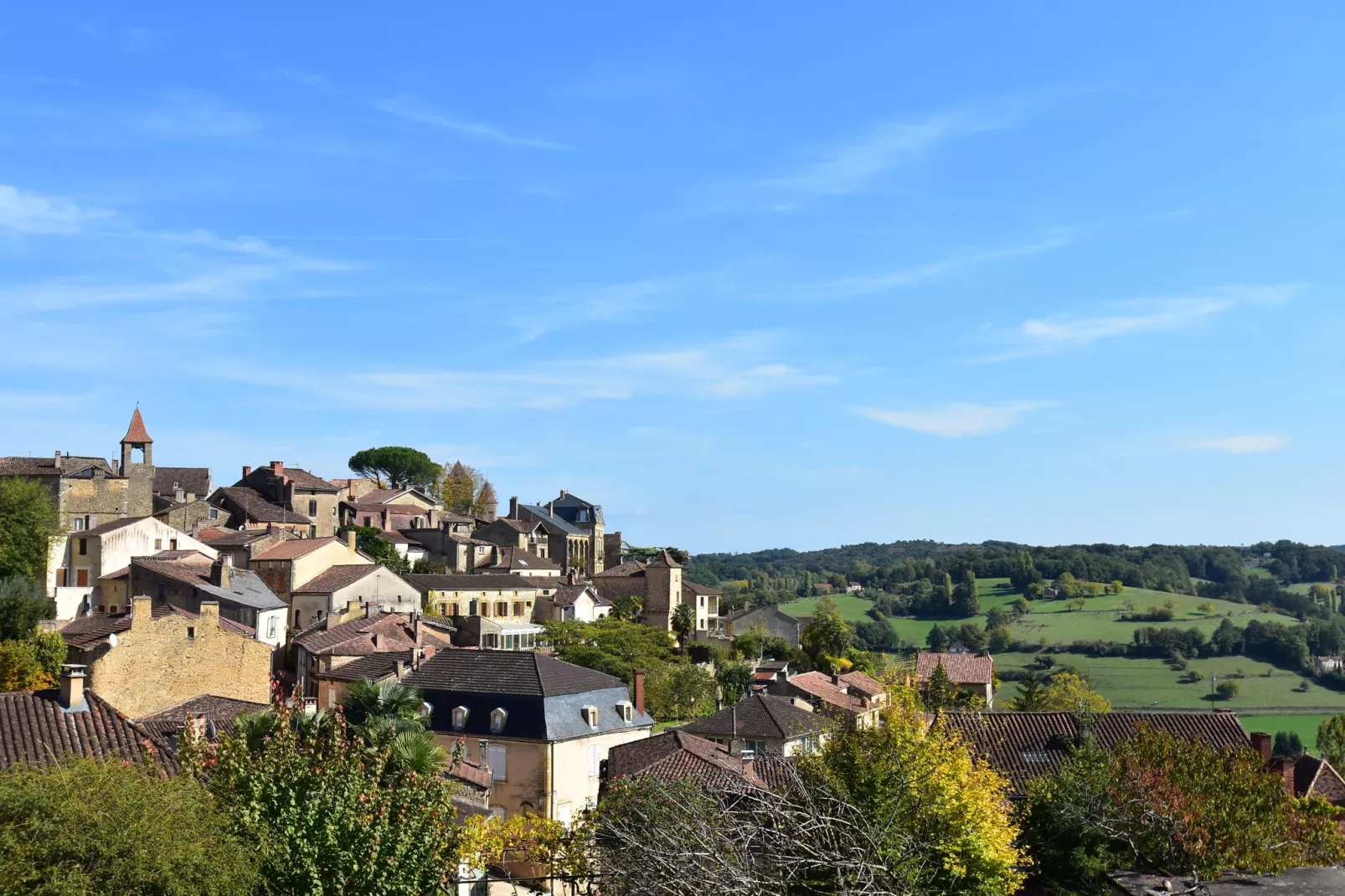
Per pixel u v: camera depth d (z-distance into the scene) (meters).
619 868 19.83
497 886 35.66
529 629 91.00
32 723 28.06
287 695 60.34
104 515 87.38
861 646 155.38
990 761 43.44
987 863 24.33
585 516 143.50
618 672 83.06
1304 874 18.95
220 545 86.94
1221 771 28.39
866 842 18.70
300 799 23.62
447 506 152.00
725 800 23.11
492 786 49.47
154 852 18.89
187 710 45.75
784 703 61.03
